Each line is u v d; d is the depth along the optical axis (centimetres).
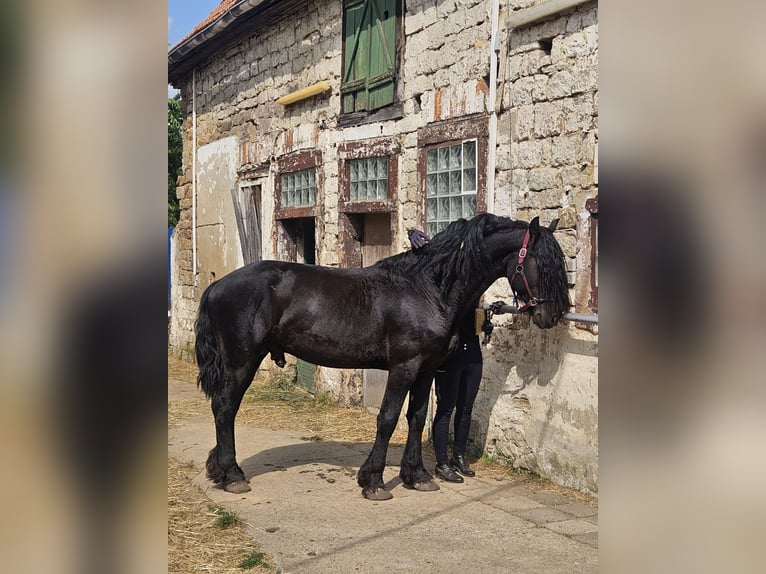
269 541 417
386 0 744
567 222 531
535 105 561
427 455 634
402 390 496
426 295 495
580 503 493
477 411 620
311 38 883
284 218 941
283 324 499
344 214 816
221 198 1132
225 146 1115
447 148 662
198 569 376
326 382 862
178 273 1327
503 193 593
